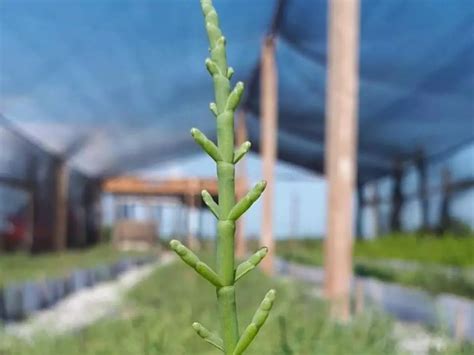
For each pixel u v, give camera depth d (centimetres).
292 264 1733
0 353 363
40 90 1151
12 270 1084
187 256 45
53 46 905
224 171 46
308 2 820
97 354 342
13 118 1375
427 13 755
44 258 1458
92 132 1578
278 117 1584
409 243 1568
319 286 1061
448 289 792
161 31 857
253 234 2191
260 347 286
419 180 1858
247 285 707
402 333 388
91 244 2438
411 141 1614
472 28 802
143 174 2605
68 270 1181
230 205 46
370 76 1057
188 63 1025
